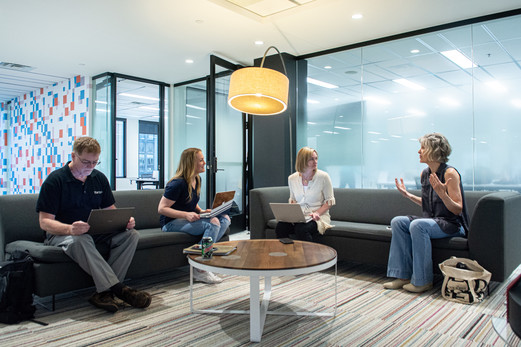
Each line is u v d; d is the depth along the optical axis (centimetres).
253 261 196
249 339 187
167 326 204
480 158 388
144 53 509
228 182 532
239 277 305
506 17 371
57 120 703
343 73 477
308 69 504
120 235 254
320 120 494
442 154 272
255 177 517
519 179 366
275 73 256
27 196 270
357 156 466
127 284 283
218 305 237
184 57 524
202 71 600
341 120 478
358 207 371
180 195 298
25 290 211
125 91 756
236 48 483
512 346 128
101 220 228
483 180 385
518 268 325
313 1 335
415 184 425
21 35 442
